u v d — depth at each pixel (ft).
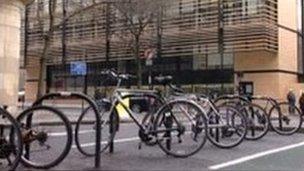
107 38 140.46
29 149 23.71
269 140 37.76
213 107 32.58
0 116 22.56
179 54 127.34
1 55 58.85
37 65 161.17
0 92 58.70
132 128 41.14
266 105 43.62
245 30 117.29
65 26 150.00
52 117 24.09
